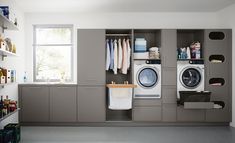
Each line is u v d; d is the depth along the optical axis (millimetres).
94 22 4957
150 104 4344
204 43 4395
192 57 4473
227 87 4398
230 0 4137
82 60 4316
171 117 4363
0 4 3455
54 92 4320
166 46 4363
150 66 4344
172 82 4367
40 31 4965
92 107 4328
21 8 4539
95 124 4363
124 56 4387
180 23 4984
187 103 4070
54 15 4930
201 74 4367
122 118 4598
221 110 4395
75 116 4320
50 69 4992
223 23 4715
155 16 4969
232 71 4402
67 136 3604
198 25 4984
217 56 4594
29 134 3713
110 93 4172
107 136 3613
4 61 3590
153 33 4914
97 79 4328
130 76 4555
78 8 4590
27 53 4902
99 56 4328
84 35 4320
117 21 4957
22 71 4648
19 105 4301
